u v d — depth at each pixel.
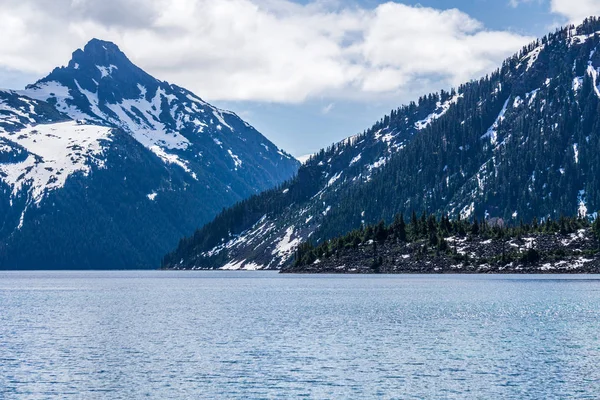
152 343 114.25
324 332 125.31
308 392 81.25
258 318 149.00
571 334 120.38
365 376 88.38
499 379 86.50
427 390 81.75
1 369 93.88
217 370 92.38
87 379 88.12
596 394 79.75
